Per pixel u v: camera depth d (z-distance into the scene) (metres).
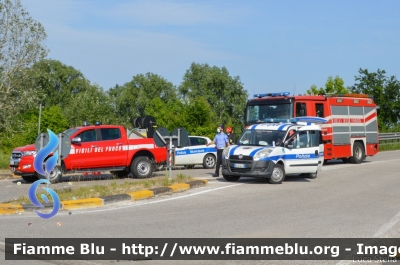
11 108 26.53
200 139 24.45
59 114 61.50
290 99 21.94
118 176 19.80
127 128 19.70
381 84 47.88
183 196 13.77
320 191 14.96
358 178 18.44
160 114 54.19
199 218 10.60
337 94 25.00
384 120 47.28
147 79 89.44
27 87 27.56
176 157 23.42
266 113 22.34
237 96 77.69
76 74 87.94
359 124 25.25
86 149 17.81
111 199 12.47
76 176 20.06
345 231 9.45
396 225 10.10
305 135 17.66
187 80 83.31
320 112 23.05
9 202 12.02
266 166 16.20
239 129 74.69
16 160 17.94
